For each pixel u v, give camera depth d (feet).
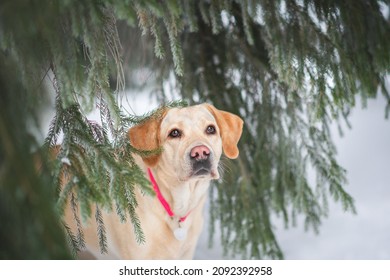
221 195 11.48
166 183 8.02
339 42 8.18
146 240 8.11
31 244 4.19
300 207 10.96
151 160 7.57
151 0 5.88
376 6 8.64
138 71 11.65
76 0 5.73
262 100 10.39
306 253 13.15
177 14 6.23
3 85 4.45
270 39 8.41
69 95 5.82
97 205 6.91
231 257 11.74
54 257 4.20
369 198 15.58
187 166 7.35
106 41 7.01
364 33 8.30
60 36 5.77
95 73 6.16
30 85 5.48
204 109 8.11
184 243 8.73
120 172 5.85
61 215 5.36
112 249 8.31
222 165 10.36
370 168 17.07
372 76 8.60
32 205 4.13
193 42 10.82
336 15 8.18
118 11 5.66
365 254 12.94
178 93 11.00
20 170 4.09
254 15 7.77
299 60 8.04
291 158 10.63
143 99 15.06
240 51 10.32
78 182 5.58
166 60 10.57
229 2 8.41
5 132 4.15
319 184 10.52
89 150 5.96
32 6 4.58
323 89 8.07
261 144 10.78
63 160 5.73
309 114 9.25
